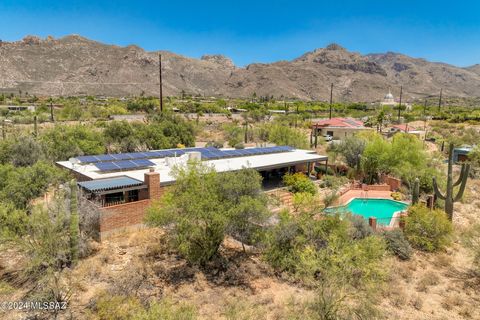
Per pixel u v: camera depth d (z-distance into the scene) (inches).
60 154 1270.9
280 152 1393.9
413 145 1387.8
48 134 1439.5
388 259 711.7
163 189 848.3
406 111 5383.9
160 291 574.9
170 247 719.7
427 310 570.6
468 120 3686.0
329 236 627.5
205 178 656.4
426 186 1243.2
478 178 1528.1
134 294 549.0
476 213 1083.3
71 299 542.9
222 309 534.9
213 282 620.7
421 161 1360.7
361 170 1408.7
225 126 2856.8
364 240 607.8
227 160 1176.8
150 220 629.3
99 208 733.9
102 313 487.2
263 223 679.7
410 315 551.8
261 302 557.6
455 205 1142.3
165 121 1855.3
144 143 1668.3
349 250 536.1
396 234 789.9
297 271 606.5
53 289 544.4
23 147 1115.9
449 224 810.8
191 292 576.4
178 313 448.5
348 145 1535.4
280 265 665.6
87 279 597.0
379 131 2792.8
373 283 518.0
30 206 749.3
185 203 609.9
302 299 567.2
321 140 2356.1
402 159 1363.2
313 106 5925.2
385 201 1189.7
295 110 5098.4
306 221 692.1
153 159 1135.0
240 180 657.0
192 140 1841.8
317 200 823.7
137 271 621.3
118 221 772.6
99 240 741.9
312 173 1451.8
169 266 663.1
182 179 658.8
